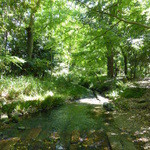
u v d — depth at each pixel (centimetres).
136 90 636
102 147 252
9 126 337
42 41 981
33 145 257
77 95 779
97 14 304
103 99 696
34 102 461
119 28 363
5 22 323
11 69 732
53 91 690
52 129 333
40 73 879
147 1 389
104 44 355
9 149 240
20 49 848
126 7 337
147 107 439
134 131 304
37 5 306
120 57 1391
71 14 652
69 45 603
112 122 371
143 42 455
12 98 486
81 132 316
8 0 268
